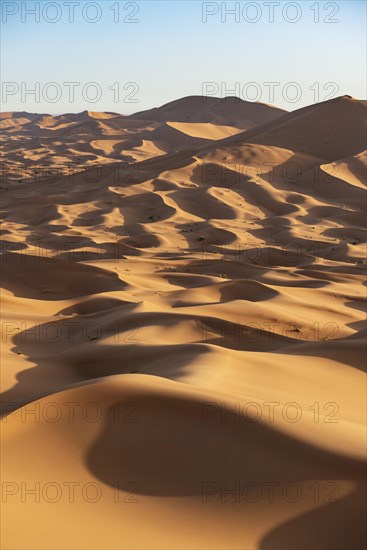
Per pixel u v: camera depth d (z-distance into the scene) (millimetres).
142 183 110938
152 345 19969
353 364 19750
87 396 10875
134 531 7855
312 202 100250
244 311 29031
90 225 88562
